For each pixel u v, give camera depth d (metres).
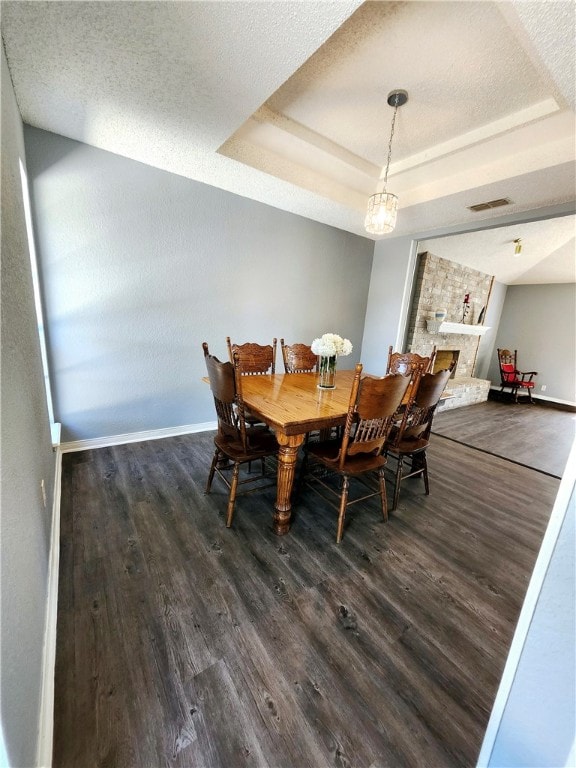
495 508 2.27
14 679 0.69
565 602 0.62
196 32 1.30
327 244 3.89
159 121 1.97
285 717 0.98
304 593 1.44
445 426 4.29
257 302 3.45
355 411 1.73
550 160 2.25
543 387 6.52
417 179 2.94
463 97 1.96
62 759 0.86
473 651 1.22
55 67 1.51
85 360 2.57
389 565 1.64
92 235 2.43
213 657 1.14
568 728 0.63
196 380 3.18
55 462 2.20
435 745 0.93
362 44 1.61
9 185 1.14
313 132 2.43
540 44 1.26
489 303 6.58
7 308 0.91
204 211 2.91
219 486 2.28
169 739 0.91
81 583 1.42
